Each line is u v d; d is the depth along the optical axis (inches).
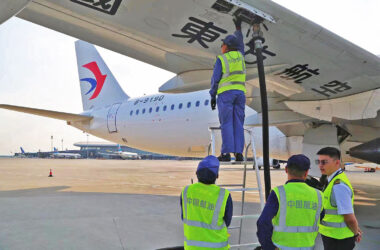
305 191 95.3
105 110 717.3
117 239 212.7
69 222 260.7
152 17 177.6
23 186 558.3
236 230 238.8
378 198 425.4
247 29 184.5
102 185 584.4
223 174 974.4
